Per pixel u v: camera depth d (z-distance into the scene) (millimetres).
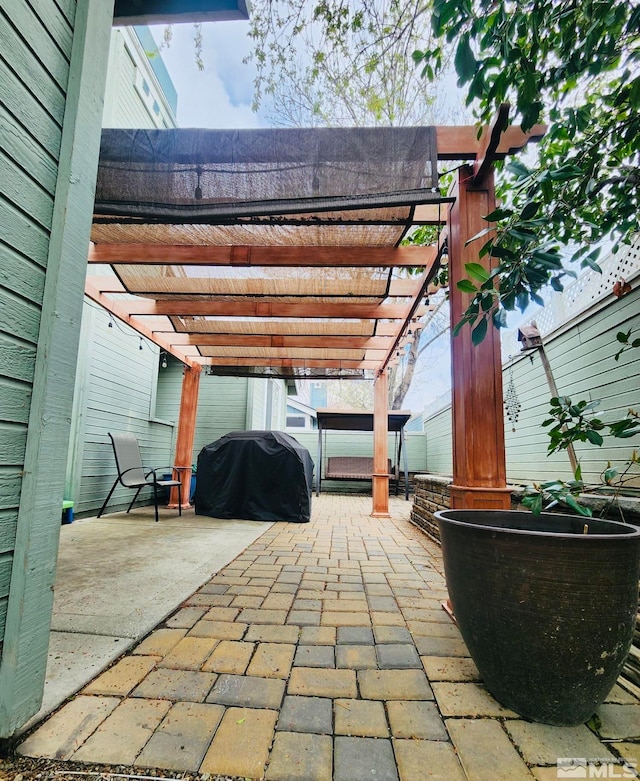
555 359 3410
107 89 4453
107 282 3617
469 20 1405
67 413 1190
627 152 1586
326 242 2736
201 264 2877
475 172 2020
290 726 1122
